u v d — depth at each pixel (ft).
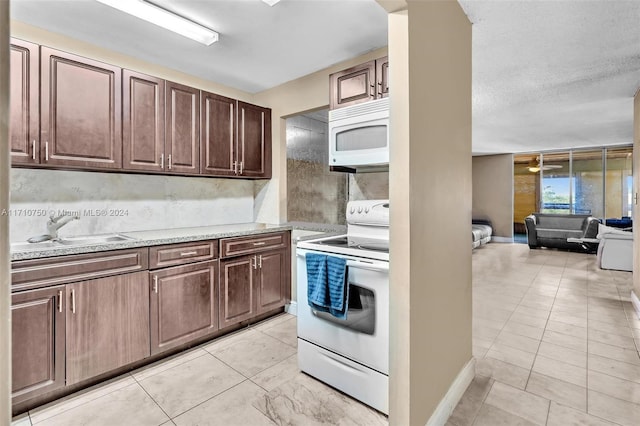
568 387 6.35
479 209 27.45
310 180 12.89
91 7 6.52
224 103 9.59
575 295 12.24
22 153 6.16
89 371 6.23
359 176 8.94
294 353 7.75
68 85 6.70
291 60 9.00
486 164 27.04
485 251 22.17
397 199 4.39
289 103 10.59
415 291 4.49
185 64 9.26
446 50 5.46
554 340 8.43
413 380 4.47
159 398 6.05
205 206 10.42
